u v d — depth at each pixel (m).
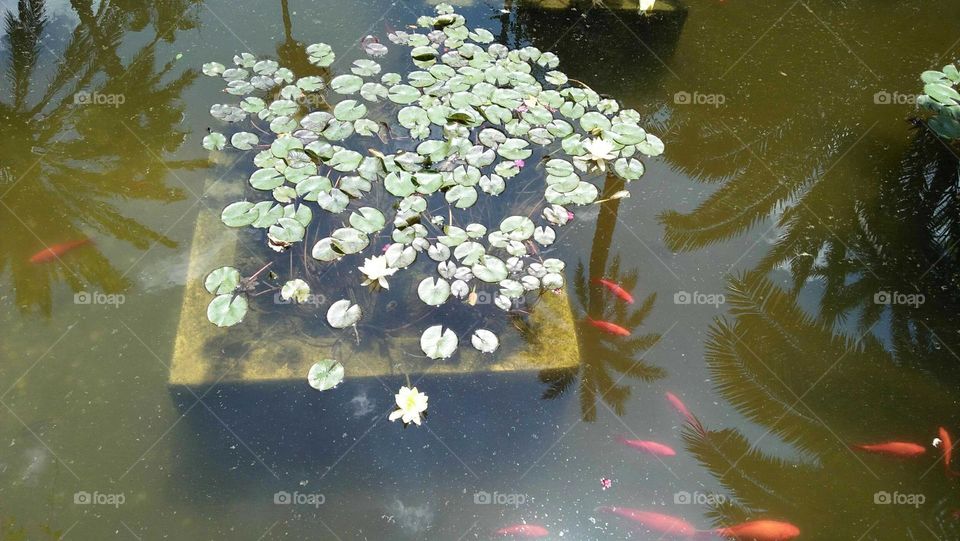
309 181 3.21
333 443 2.53
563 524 2.38
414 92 3.72
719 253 3.17
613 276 3.04
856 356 2.84
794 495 2.46
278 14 4.31
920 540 2.35
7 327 2.80
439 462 2.50
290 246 3.03
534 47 4.21
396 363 2.68
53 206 3.20
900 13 4.78
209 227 3.10
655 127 3.79
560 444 2.56
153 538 2.31
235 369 2.62
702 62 4.27
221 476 2.44
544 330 2.81
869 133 3.84
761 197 3.42
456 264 2.96
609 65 4.17
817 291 3.05
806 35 4.55
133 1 4.35
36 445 2.50
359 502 2.40
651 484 2.48
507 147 3.44
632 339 2.84
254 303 2.83
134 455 2.49
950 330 2.95
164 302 2.89
